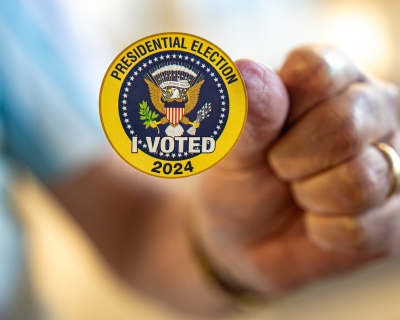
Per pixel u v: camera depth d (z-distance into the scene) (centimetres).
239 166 30
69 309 75
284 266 34
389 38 69
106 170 40
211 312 41
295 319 72
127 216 41
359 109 28
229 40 82
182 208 40
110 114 26
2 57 39
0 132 40
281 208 32
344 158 28
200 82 26
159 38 26
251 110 26
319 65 27
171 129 26
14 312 40
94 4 77
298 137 28
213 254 37
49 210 71
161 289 40
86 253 76
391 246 31
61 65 41
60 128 40
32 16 40
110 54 49
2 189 42
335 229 29
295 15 78
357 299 72
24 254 43
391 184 29
